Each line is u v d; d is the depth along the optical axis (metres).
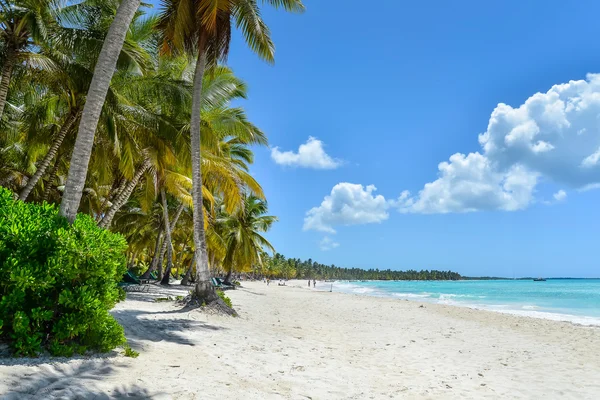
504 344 11.61
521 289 81.62
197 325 9.97
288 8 13.41
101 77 6.81
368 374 6.75
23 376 3.84
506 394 6.16
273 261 130.62
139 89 14.41
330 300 30.64
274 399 4.74
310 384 5.69
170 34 12.71
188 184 19.28
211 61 13.88
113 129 12.96
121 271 5.65
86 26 12.46
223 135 18.91
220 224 36.12
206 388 4.68
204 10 12.33
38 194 21.64
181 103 14.84
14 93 14.93
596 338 13.36
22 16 10.45
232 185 16.31
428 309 24.12
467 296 52.00
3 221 4.67
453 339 12.16
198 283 12.98
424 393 5.83
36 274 4.48
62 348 4.74
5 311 4.30
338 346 9.41
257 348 8.01
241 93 18.70
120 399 3.88
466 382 6.76
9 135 17.53
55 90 12.93
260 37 13.09
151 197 20.84
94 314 4.98
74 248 4.87
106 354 5.29
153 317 10.38
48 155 12.84
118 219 29.86
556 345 11.74
